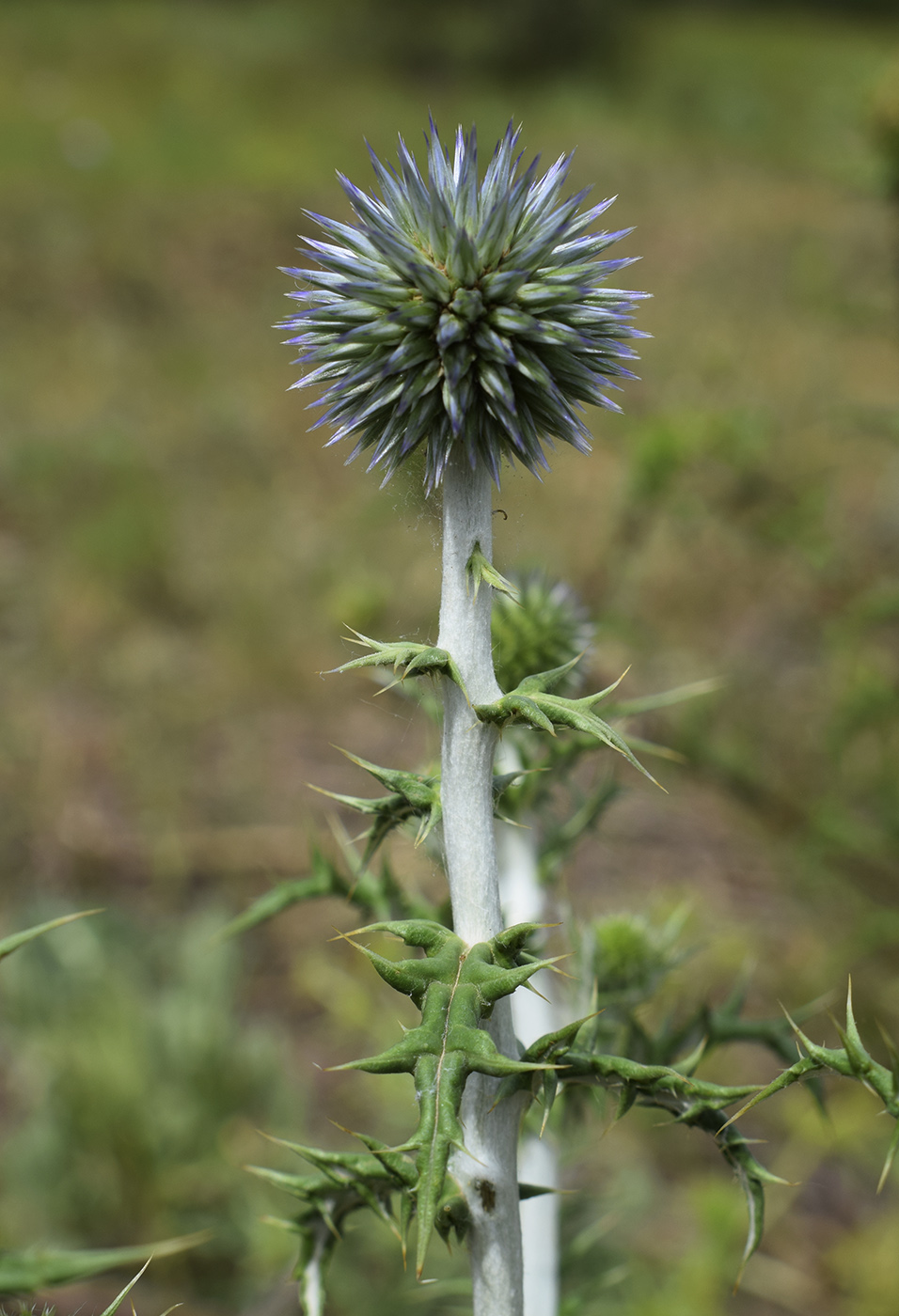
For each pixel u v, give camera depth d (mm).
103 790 6602
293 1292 4121
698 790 6438
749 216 16266
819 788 5449
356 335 1611
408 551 8891
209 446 10734
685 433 5316
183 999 4980
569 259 1738
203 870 6105
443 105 23922
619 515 5527
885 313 6762
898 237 6438
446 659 1498
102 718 7203
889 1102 1545
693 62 27516
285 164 19000
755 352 10641
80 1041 4742
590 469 9445
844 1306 4160
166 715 7195
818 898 5508
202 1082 4707
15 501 9555
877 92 5879
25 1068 4996
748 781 5312
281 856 6191
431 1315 3670
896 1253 4227
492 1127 1534
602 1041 2305
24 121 19000
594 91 25719
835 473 7363
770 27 31031
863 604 5555
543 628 2717
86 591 8273
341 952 5594
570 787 2557
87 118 19656
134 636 7934
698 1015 2307
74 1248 4340
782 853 5570
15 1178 4512
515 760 2359
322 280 1694
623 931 2645
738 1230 4277
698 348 10852
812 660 6617
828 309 7234
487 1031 1530
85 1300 4152
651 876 5789
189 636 8023
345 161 19766
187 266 14875
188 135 19594
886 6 33281
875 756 5750
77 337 12812
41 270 13953
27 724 6988
